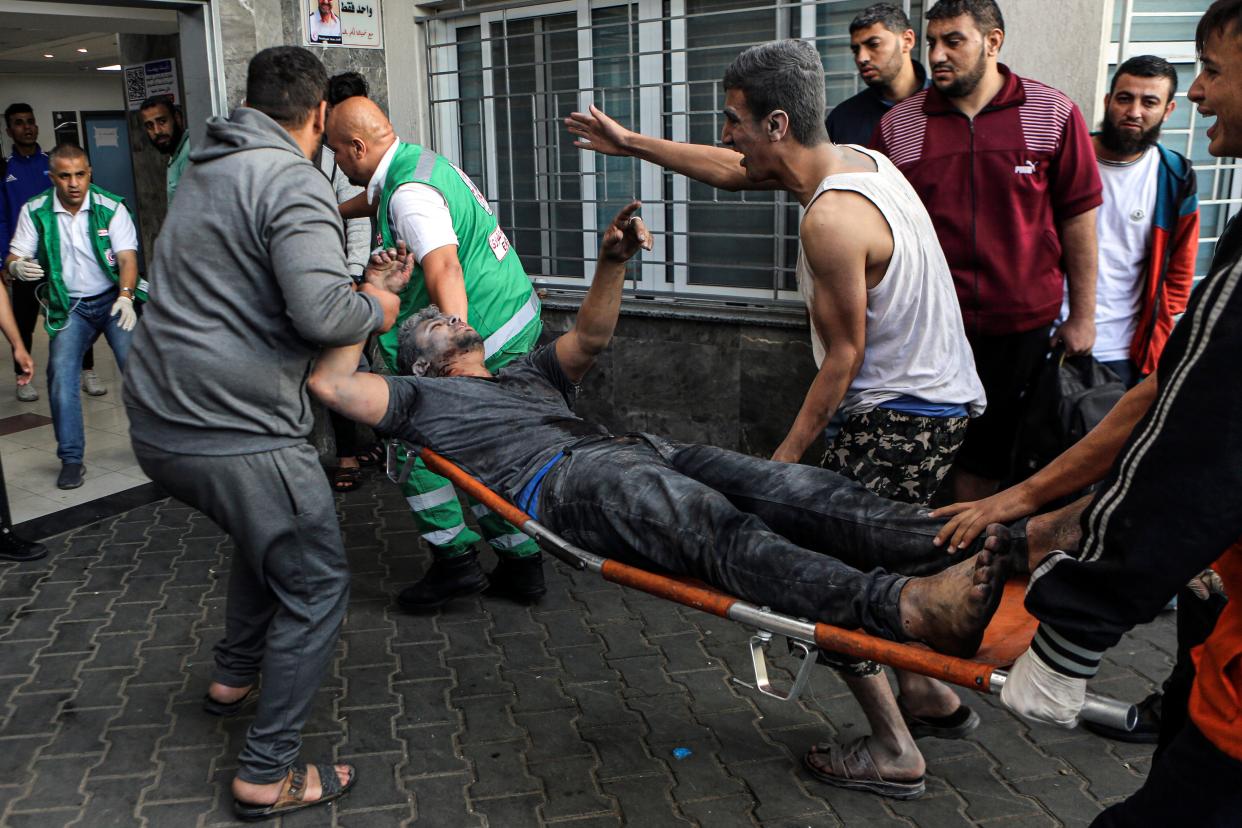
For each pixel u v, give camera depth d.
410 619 3.86
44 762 2.95
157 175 6.99
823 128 2.72
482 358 3.10
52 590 4.09
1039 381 3.49
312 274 2.33
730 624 3.80
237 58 5.04
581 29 5.23
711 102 4.95
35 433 6.26
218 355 2.39
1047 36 3.92
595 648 3.63
